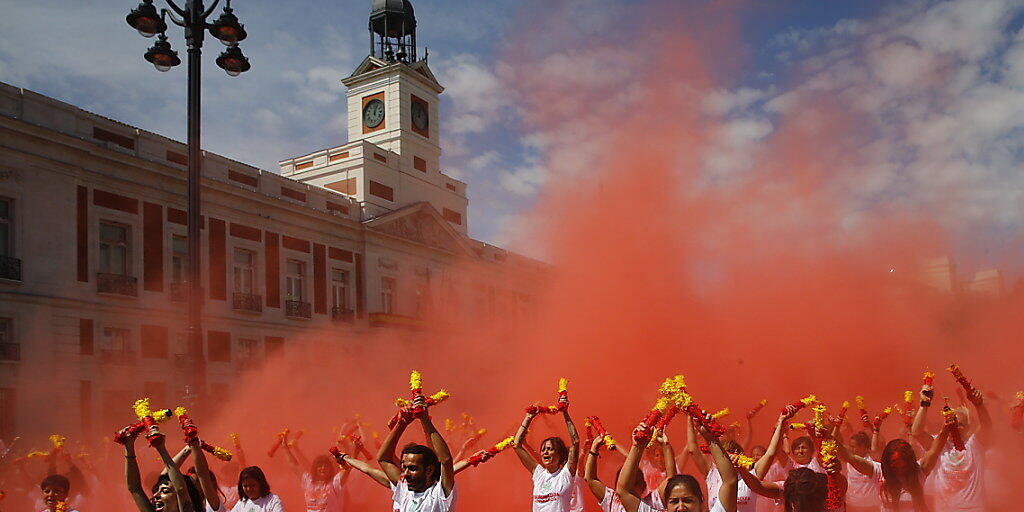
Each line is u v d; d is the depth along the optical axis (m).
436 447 6.54
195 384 17.31
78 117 33.69
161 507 6.82
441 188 56.09
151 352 35.53
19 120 31.09
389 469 6.91
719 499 5.84
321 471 10.79
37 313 31.33
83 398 32.59
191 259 17.64
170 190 37.22
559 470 8.43
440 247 53.97
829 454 6.27
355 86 54.47
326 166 50.09
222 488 10.80
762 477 6.84
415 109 54.34
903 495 7.08
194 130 18.05
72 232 32.97
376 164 49.91
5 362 30.02
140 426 6.57
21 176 31.39
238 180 40.94
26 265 31.25
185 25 18.34
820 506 5.64
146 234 36.00
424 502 6.48
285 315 42.66
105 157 34.28
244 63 19.25
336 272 46.69
